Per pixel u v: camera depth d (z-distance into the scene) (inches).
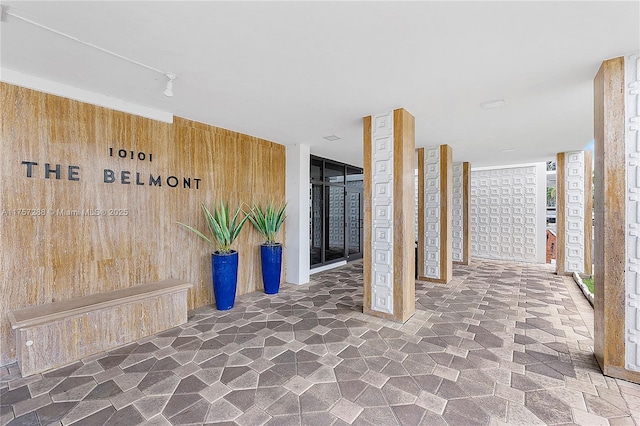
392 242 135.0
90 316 105.0
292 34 77.3
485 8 66.7
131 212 131.9
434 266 211.5
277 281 182.2
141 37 78.8
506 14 68.7
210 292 163.6
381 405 78.1
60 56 89.2
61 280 111.7
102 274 122.6
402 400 80.0
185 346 111.7
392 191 134.6
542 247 290.7
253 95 119.1
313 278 223.0
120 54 88.0
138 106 131.2
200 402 79.7
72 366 97.8
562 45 81.7
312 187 247.3
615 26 72.7
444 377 90.5
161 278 142.6
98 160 121.6
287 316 142.6
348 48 84.0
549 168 347.6
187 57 89.5
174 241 147.9
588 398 79.7
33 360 92.8
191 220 155.1
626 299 86.4
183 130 151.2
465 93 115.8
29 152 104.9
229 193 173.8
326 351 107.2
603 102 89.4
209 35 77.9
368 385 86.7
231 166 174.2
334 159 264.7
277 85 109.3
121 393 83.7
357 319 137.9
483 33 76.5
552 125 158.6
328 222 265.9
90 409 77.1
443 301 165.2
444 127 163.3
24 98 103.7
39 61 92.5
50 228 109.5
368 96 119.5
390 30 75.3
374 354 104.8
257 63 93.0
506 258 310.3
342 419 73.0
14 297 101.5
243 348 110.0
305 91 114.7
